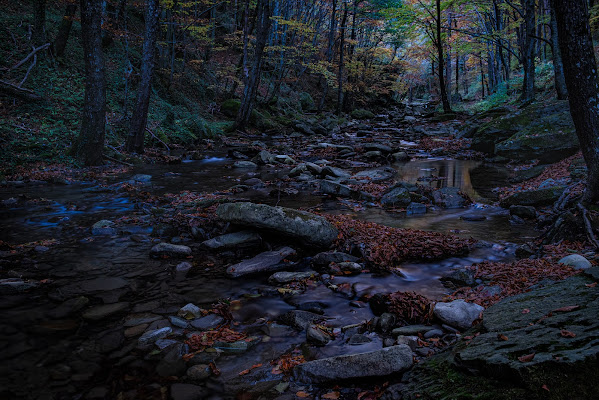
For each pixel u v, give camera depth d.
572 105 5.96
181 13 23.89
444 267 5.21
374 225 6.71
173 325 3.62
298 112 31.98
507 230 6.88
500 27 29.67
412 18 27.98
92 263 5.18
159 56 23.06
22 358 3.03
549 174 9.99
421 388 2.46
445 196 9.01
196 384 2.78
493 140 15.47
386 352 2.86
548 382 2.03
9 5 18.25
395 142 20.58
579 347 2.19
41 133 12.65
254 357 3.15
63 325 3.56
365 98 44.59
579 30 5.58
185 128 19.41
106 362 3.01
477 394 2.19
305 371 2.83
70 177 10.95
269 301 4.23
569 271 4.29
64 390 2.67
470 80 58.88
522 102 21.34
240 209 5.61
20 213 7.60
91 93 12.22
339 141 20.84
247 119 22.92
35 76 15.05
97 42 12.02
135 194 9.34
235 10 30.38
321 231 5.70
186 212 7.48
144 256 5.50
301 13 33.34
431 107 45.62
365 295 4.36
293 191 10.05
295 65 36.97
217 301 4.19
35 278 4.62
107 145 14.18
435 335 3.39
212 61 28.59
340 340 3.40
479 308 3.63
